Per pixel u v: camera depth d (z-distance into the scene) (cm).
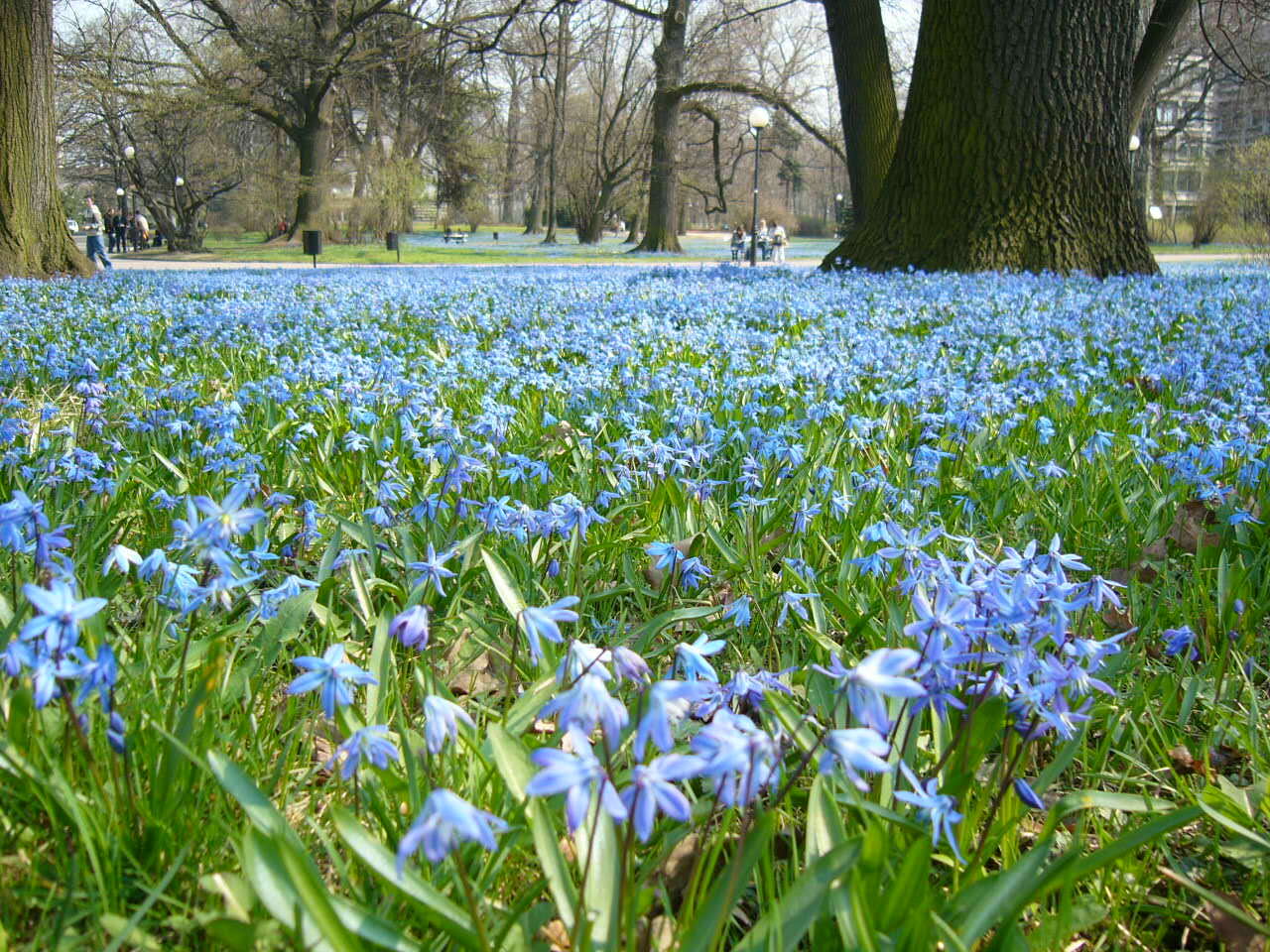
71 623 141
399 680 227
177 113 4103
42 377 579
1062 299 1062
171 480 368
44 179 1592
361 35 4022
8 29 1529
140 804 160
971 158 1473
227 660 211
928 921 128
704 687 153
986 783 195
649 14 3719
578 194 5691
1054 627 170
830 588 286
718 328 845
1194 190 6562
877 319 916
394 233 4175
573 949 130
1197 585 288
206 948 147
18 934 146
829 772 149
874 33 2066
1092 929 177
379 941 127
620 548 314
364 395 493
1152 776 219
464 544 274
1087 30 1431
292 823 184
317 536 302
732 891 130
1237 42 3612
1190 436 430
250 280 1556
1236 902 180
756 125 3042
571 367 604
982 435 446
